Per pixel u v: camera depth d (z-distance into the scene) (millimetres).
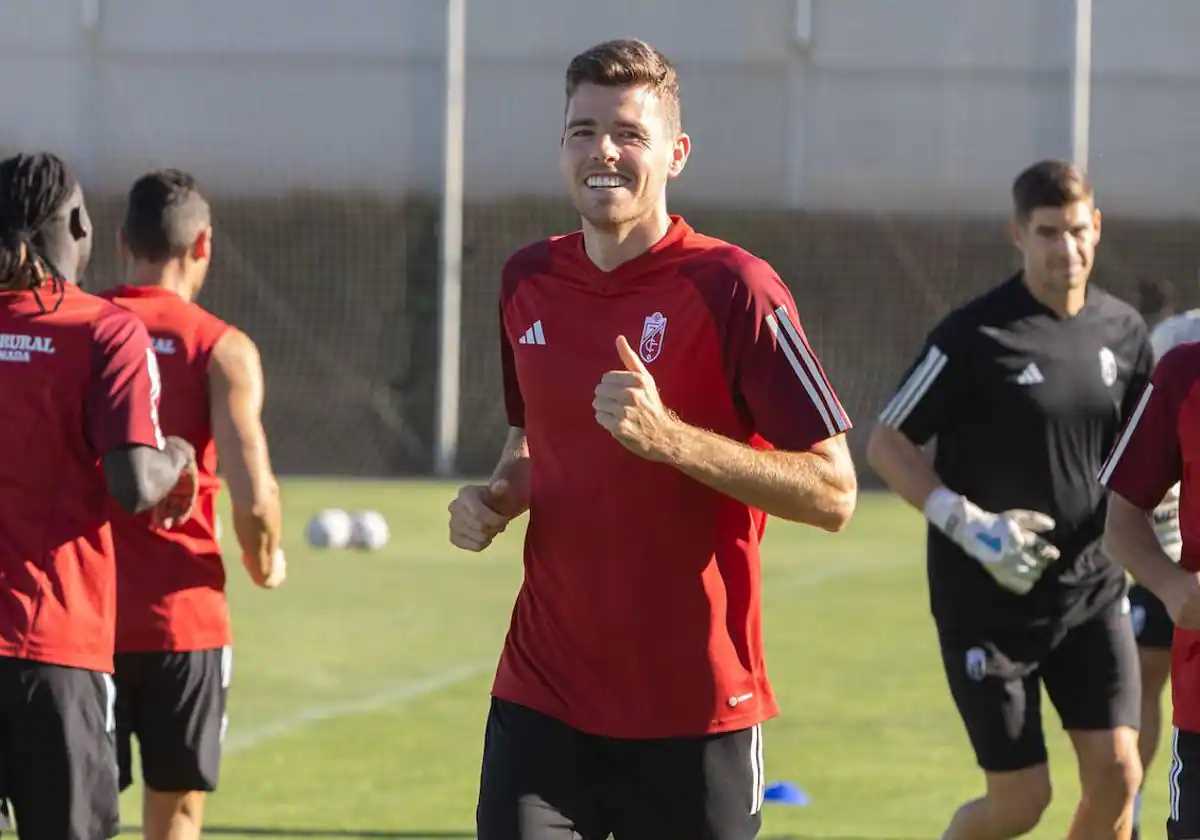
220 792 27078
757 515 15000
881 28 84500
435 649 39375
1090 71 84062
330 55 83750
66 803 15344
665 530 14508
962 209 84625
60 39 83500
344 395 83125
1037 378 20719
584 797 14898
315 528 55625
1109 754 20500
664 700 14641
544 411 14898
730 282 14414
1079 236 20656
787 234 85312
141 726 18688
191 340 18734
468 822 25484
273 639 40375
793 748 30453
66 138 83750
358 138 83875
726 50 85000
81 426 15516
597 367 14656
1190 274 83625
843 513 14359
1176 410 15250
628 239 14719
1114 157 84125
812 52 84812
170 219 19078
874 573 51656
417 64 83562
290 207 84125
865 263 85062
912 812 26344
